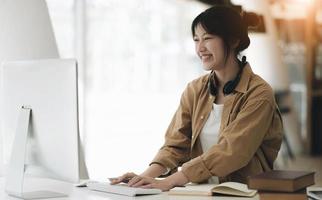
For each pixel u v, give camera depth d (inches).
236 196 76.5
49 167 79.6
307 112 318.7
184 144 98.7
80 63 175.6
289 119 310.8
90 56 180.9
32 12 127.5
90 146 180.9
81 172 141.7
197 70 222.7
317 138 316.2
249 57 297.1
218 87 95.3
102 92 186.9
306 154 314.5
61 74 76.1
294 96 321.4
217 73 94.2
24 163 80.1
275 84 308.5
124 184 84.6
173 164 96.2
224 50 91.3
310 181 73.2
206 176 84.9
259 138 87.8
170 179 84.0
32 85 80.6
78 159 75.7
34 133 80.8
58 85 76.6
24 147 80.3
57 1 166.6
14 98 84.7
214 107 94.3
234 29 91.0
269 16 300.4
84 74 177.6
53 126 77.7
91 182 88.4
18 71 83.7
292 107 312.8
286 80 312.0
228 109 91.7
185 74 219.0
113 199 74.9
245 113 88.0
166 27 214.2
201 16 91.9
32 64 80.8
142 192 78.2
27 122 80.4
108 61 188.2
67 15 169.8
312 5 319.0
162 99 207.2
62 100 76.1
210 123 94.4
